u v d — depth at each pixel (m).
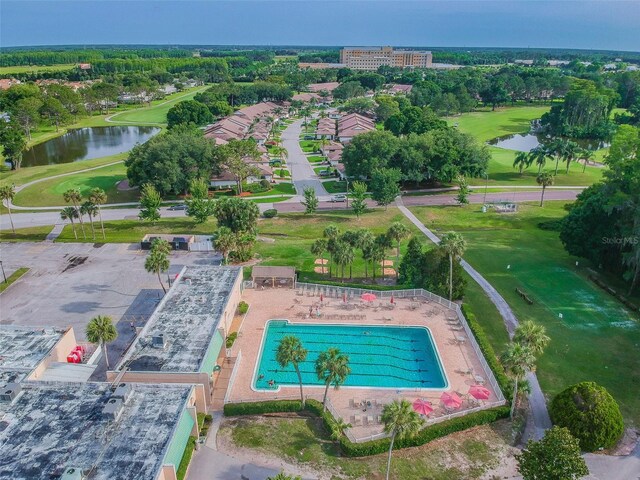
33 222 101.06
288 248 87.44
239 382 52.38
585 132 195.75
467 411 46.91
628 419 47.25
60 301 68.75
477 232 95.00
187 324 56.09
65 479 32.91
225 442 43.78
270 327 63.62
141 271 78.19
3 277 75.19
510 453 43.28
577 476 35.44
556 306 67.88
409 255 73.06
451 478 40.50
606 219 75.44
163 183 113.31
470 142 129.75
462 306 65.62
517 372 44.16
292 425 46.00
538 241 90.62
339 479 40.03
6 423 39.62
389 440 43.00
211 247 86.31
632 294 70.50
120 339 59.88
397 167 124.25
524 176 138.38
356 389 51.75
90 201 89.50
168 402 42.16
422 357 57.91
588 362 55.97
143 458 36.06
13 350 51.59
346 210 111.12
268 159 151.50
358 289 71.25
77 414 40.72
